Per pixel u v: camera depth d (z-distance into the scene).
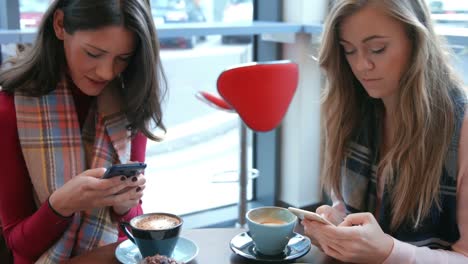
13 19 2.42
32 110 1.39
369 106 1.45
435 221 1.30
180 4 2.93
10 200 1.38
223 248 1.25
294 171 3.26
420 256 1.15
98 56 1.28
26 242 1.29
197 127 3.41
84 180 1.23
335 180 1.51
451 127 1.27
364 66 1.25
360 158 1.45
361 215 1.19
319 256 1.21
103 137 1.46
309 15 3.07
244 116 2.19
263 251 1.20
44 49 1.37
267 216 1.26
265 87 2.13
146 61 1.35
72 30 1.28
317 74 3.13
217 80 2.13
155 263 1.09
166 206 3.15
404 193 1.30
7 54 2.34
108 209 1.43
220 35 2.72
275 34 3.15
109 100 1.48
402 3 1.21
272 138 3.29
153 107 1.45
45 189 1.39
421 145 1.27
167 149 3.34
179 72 3.24
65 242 1.35
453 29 2.45
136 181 1.27
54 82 1.41
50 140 1.40
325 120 1.50
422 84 1.25
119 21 1.25
